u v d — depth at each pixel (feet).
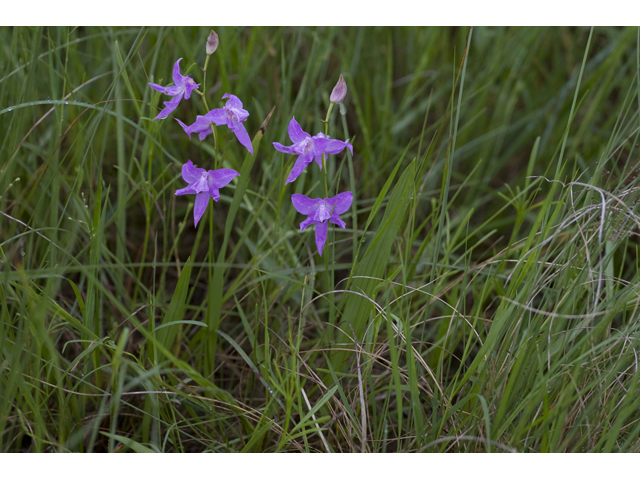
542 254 2.59
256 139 2.21
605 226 2.28
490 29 3.40
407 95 2.99
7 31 2.71
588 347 2.23
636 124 2.33
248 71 2.83
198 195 2.13
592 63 3.18
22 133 2.42
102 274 2.50
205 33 2.80
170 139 2.83
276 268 2.54
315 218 2.10
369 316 2.28
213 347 2.39
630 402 2.15
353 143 3.06
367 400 2.35
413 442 2.22
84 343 2.27
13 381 2.06
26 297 2.05
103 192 2.71
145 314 2.51
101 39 2.85
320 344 2.39
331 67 3.26
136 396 2.38
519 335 2.34
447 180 2.25
